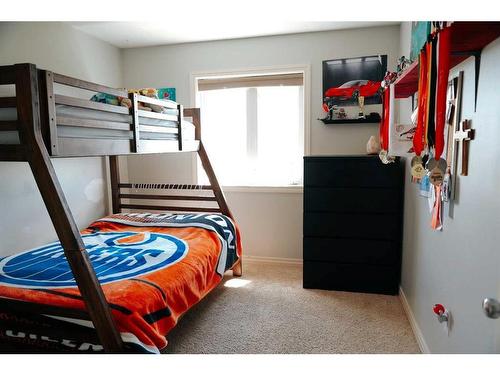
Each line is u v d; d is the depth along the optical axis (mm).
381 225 2906
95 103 2010
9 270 2084
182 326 2455
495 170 1183
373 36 3293
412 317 2410
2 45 2650
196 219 3178
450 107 1596
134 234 2918
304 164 3002
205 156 3447
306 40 3447
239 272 3408
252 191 3742
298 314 2621
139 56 3889
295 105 3717
